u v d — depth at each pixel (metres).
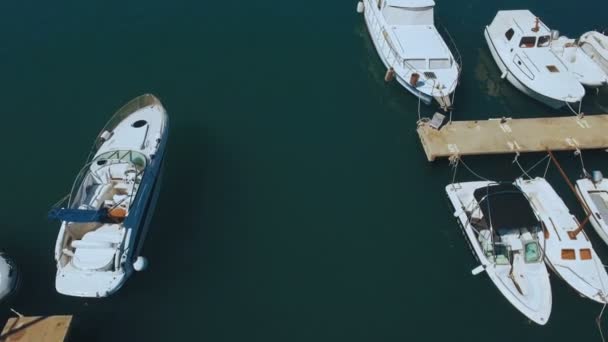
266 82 24.19
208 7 28.14
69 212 15.66
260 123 22.25
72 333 15.52
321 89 24.05
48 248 17.48
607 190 19.33
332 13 28.38
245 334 15.77
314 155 21.09
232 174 20.11
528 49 24.09
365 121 22.66
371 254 17.88
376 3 25.91
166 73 24.25
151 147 18.47
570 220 17.66
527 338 15.92
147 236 17.94
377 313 16.38
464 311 16.48
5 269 15.73
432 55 23.17
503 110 23.34
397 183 20.19
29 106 22.36
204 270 17.19
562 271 16.72
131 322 15.89
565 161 21.09
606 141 21.08
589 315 16.39
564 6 29.66
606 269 17.75
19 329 14.76
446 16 28.39
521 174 20.55
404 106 23.38
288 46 26.20
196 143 21.14
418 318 16.30
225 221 18.55
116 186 17.81
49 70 24.03
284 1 28.91
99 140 18.95
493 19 27.25
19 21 26.41
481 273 17.31
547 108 23.39
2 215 18.38
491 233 17.09
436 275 17.38
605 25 28.31
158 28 26.61
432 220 18.94
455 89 22.98
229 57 25.33
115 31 26.28
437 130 21.41
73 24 26.47
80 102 22.67
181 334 15.70
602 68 24.11
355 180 20.23
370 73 25.00
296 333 15.85
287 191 19.67
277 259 17.59
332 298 16.69
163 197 19.11
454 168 20.56
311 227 18.56
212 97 23.25
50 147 20.78
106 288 14.92
